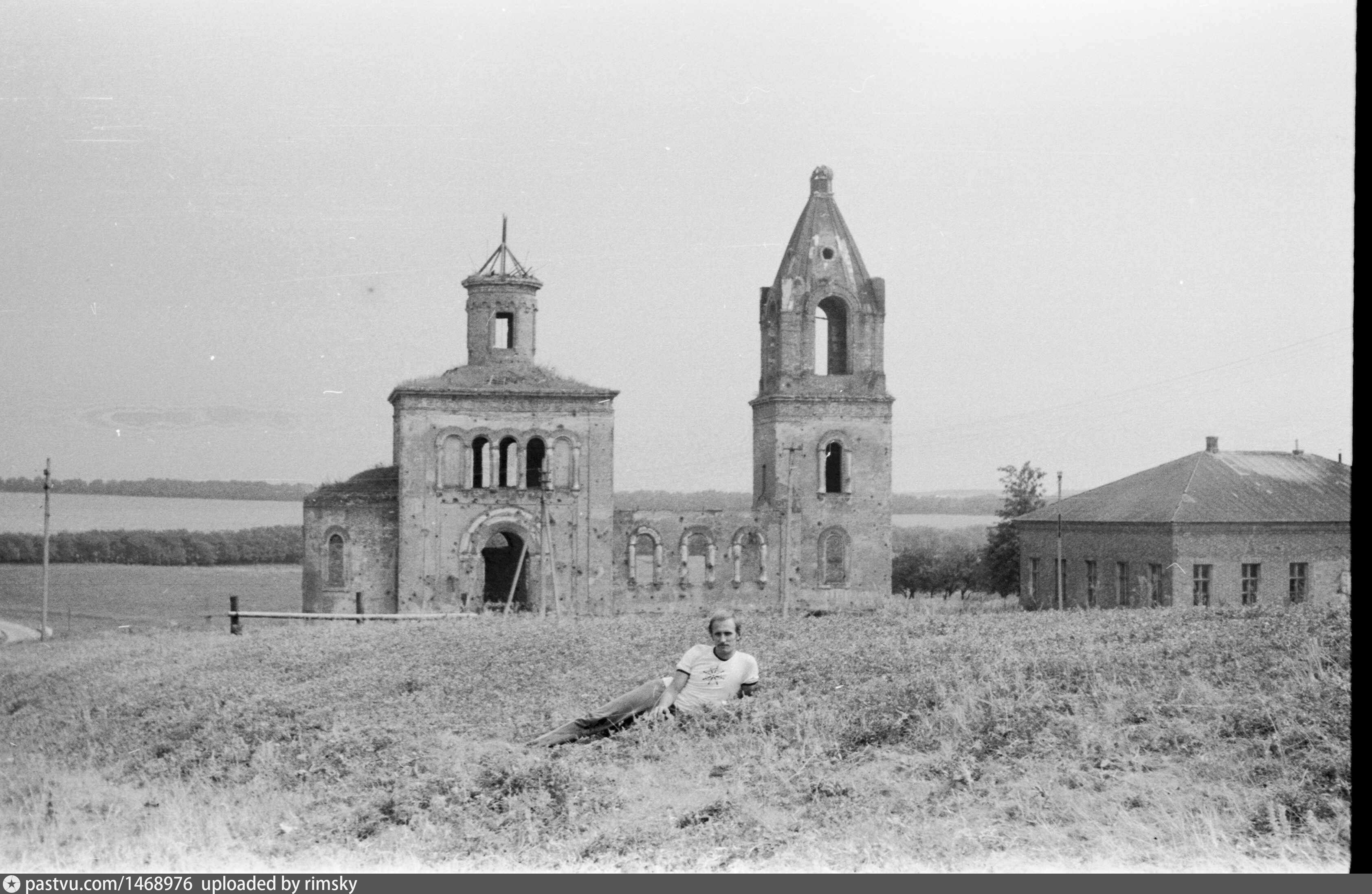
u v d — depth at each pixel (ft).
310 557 209.97
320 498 210.59
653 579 219.41
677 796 53.11
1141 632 86.74
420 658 104.17
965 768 52.08
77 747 82.89
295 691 91.61
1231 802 47.09
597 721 64.28
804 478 226.58
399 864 48.24
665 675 82.84
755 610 212.23
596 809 52.13
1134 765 51.72
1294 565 194.39
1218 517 191.31
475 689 85.66
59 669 130.11
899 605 218.59
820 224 231.71
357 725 74.33
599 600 214.48
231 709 85.05
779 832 47.67
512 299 221.05
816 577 225.76
